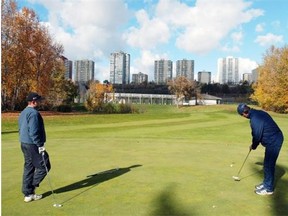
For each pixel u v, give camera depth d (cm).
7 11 4406
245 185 711
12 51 4478
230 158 1038
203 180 748
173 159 1010
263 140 670
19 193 646
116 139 1527
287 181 756
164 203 585
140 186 693
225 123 2736
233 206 574
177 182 728
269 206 578
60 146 1288
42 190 666
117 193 643
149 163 942
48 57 4975
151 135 1742
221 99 13125
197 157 1051
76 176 780
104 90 6606
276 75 5859
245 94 13588
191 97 11238
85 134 1789
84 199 607
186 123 2752
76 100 10631
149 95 14738
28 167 604
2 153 1109
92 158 1020
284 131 2202
